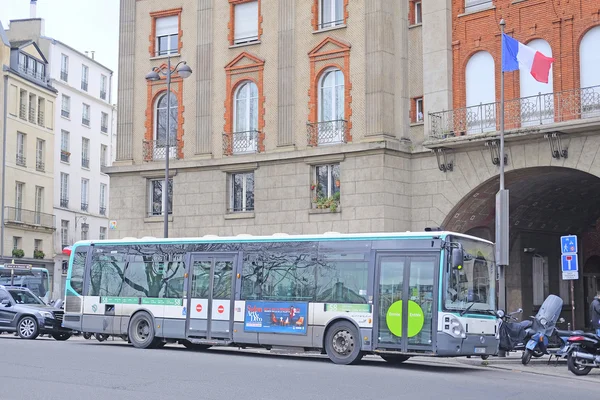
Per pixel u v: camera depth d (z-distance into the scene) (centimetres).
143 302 2339
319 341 2023
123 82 3572
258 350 2489
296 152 3094
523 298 3195
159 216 3441
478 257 1973
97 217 6525
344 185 2991
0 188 5316
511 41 2480
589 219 3484
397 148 2923
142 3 3559
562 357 2153
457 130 2816
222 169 3288
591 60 2578
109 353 2028
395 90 2983
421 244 1928
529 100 2689
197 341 2222
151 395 1295
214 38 3372
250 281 2164
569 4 2622
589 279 3609
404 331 1911
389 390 1416
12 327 2842
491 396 1383
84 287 2461
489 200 2923
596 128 2511
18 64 5534
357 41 3019
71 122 6206
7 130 5369
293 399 1273
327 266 2047
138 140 3522
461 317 1888
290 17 3183
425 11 2922
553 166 2619
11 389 1337
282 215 3134
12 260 4784
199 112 3381
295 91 3158
